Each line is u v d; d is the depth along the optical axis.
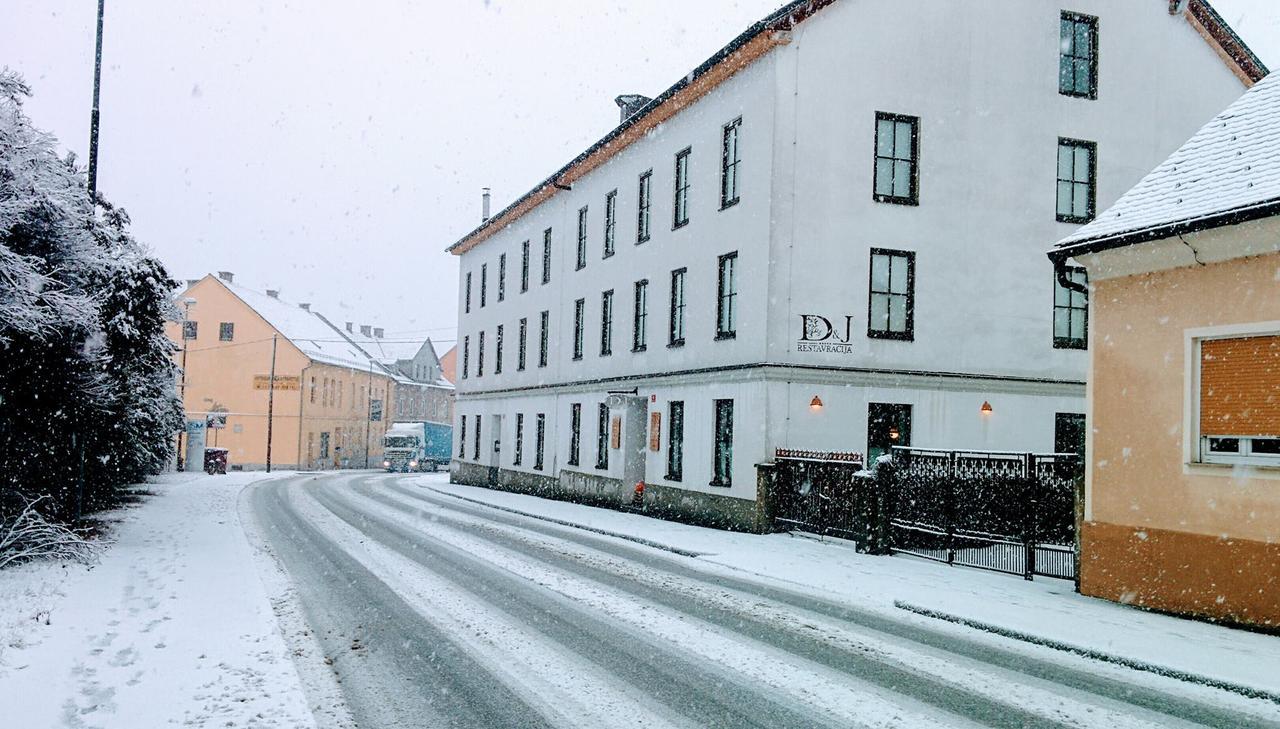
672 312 22.95
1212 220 9.90
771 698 6.83
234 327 59.72
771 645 8.58
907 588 11.73
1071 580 12.23
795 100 18.78
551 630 9.14
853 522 16.00
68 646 7.90
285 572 12.65
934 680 7.41
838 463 16.56
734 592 11.54
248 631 8.73
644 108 23.72
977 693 7.04
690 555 15.03
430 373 88.81
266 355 59.38
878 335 19.02
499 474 36.28
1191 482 10.23
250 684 6.91
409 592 11.20
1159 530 10.50
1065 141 20.70
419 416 84.00
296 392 59.03
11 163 12.59
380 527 19.02
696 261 21.72
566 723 6.23
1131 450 10.98
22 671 7.05
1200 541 10.04
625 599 10.93
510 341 36.31
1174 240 10.48
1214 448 10.16
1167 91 21.50
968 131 19.91
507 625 9.34
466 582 12.01
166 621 9.09
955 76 19.89
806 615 10.09
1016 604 10.58
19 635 8.09
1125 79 21.14
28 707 6.18
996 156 20.09
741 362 19.31
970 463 13.63
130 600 10.13
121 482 27.48
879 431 19.19
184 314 19.83
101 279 14.37
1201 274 10.41
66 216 13.24
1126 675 7.72
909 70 19.58
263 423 58.91
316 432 61.62
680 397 22.09
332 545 15.84
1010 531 12.90
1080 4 20.91
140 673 7.14
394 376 78.44
